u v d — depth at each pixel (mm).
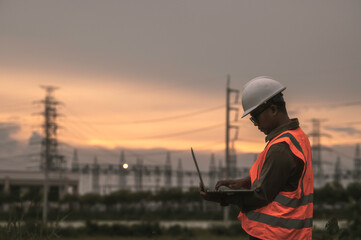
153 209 78875
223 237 38125
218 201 2787
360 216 8086
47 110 66312
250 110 2752
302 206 2555
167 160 131250
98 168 106500
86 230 44875
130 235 44531
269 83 2783
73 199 74750
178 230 44062
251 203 2562
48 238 4395
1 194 60188
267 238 2518
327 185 64500
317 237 4625
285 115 2773
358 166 125375
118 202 77375
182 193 79875
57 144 91125
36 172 90250
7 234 4340
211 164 105438
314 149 99188
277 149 2566
